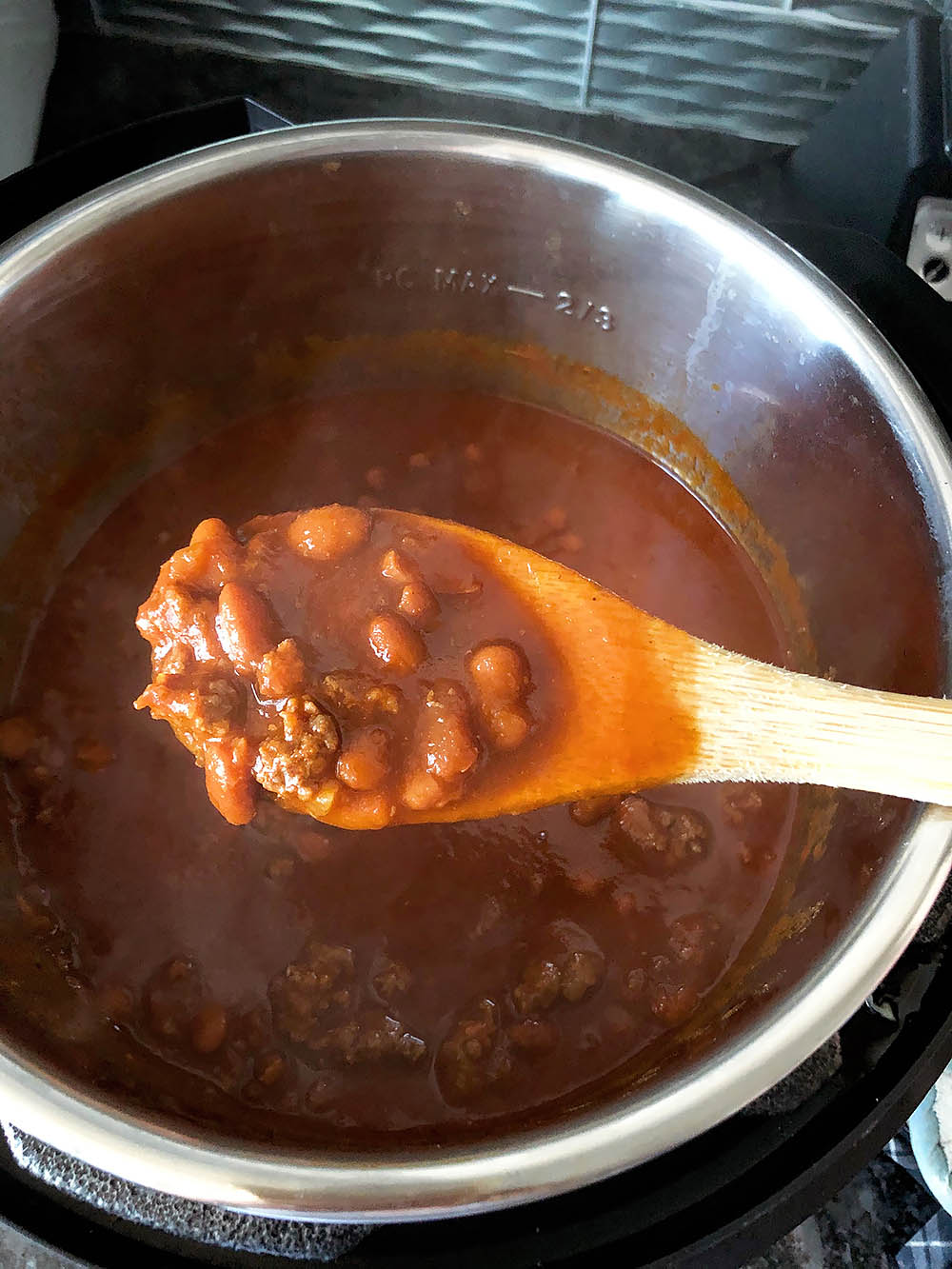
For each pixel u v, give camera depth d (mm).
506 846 222
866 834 187
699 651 198
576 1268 163
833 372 218
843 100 281
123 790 226
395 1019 200
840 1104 173
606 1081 196
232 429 275
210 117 251
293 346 266
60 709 237
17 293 205
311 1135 180
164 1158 135
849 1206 214
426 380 283
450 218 238
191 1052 196
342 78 316
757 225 218
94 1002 201
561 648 201
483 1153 138
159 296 234
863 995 150
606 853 222
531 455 281
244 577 194
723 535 273
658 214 224
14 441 231
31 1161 166
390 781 183
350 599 195
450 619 201
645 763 192
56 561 253
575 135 317
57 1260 195
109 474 259
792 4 274
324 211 232
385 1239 167
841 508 232
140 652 244
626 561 269
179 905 214
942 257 248
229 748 181
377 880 218
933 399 224
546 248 243
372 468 275
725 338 241
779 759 185
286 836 221
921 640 198
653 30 288
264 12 299
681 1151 173
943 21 263
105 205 209
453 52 305
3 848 217
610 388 274
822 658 245
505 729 188
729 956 213
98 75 311
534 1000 201
